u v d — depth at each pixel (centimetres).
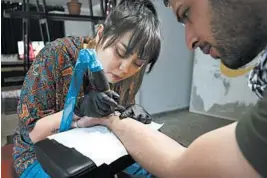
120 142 54
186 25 40
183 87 317
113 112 61
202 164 32
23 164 70
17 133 83
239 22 32
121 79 76
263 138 26
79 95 64
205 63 291
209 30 36
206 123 271
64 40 81
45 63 75
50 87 75
